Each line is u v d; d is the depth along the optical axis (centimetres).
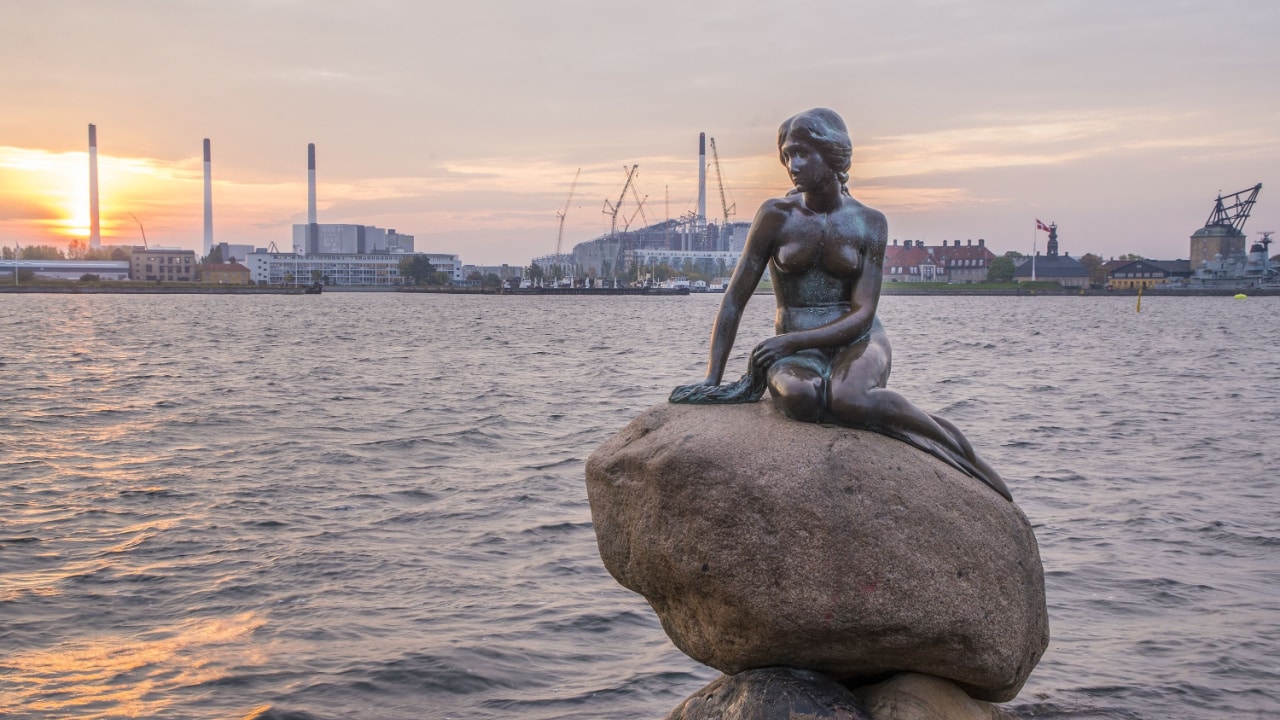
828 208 895
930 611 771
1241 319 11381
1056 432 2859
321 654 1288
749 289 915
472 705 1173
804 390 822
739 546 776
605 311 13750
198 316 11331
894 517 775
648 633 1367
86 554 1659
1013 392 3912
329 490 2122
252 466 2373
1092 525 1805
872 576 766
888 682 824
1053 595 1468
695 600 813
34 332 8119
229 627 1371
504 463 2427
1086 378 4538
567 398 3744
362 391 3991
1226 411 3350
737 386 889
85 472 2295
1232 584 1509
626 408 3444
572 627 1381
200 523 1847
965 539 791
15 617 1391
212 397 3753
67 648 1302
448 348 6581
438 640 1330
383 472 2316
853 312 880
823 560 766
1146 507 1934
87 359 5556
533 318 11450
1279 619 1376
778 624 775
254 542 1733
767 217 902
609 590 1518
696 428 833
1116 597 1460
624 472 844
